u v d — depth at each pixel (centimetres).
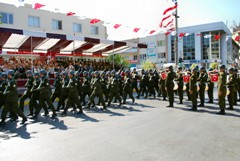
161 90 1473
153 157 499
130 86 1288
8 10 2772
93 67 2011
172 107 1146
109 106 1201
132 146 569
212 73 1305
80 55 2644
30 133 704
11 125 810
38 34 1470
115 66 2311
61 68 1770
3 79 922
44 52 2419
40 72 951
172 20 1972
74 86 998
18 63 1673
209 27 4984
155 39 5581
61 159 495
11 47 2102
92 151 539
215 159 487
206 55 5125
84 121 855
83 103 1241
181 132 687
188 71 1341
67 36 1614
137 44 2162
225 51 4991
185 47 5322
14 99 823
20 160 495
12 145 592
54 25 3206
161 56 5519
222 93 956
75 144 591
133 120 857
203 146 565
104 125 787
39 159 498
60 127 770
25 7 2916
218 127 741
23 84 1438
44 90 932
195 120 845
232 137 636
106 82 1330
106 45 2188
